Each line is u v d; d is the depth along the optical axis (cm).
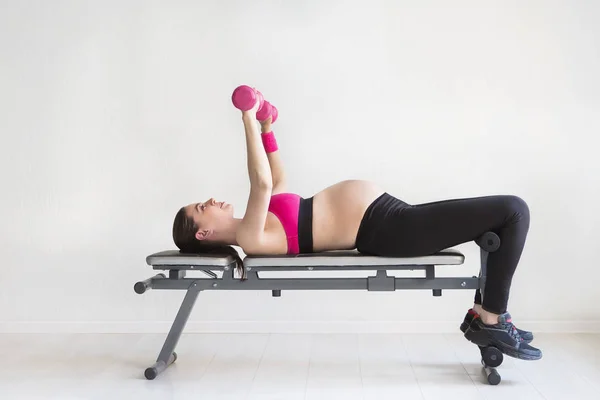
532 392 252
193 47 346
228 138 347
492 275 253
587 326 340
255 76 345
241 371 284
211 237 282
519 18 336
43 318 355
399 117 341
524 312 343
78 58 350
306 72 343
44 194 353
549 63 336
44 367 293
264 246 268
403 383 265
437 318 345
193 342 332
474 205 253
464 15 338
